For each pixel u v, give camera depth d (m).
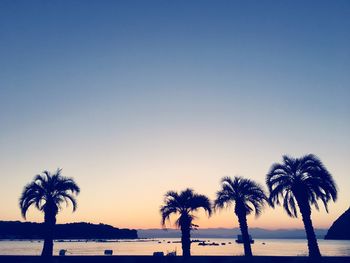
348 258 29.19
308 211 32.88
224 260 30.80
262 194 38.97
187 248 37.81
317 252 31.66
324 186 32.84
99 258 31.23
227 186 40.00
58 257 32.34
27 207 36.25
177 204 38.94
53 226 36.34
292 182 34.22
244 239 38.06
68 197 37.66
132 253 78.31
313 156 34.47
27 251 89.38
